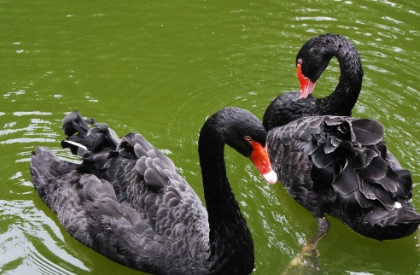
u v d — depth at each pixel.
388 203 6.47
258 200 7.60
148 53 9.70
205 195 6.20
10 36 9.89
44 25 10.12
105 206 6.65
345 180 6.57
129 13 10.44
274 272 6.78
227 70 9.46
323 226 7.20
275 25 10.29
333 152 6.71
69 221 6.87
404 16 10.41
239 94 9.06
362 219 6.66
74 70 9.34
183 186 6.74
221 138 5.76
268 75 9.41
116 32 10.05
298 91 8.83
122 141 6.95
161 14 10.45
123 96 8.95
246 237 6.25
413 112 8.71
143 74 9.33
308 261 6.88
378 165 6.55
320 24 10.28
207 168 6.03
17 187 7.65
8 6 10.49
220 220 6.16
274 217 7.42
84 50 9.70
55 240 7.07
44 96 8.86
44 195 7.19
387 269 6.96
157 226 6.44
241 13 10.53
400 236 6.62
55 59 9.52
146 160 6.67
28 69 9.30
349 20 10.35
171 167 6.97
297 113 8.09
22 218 7.32
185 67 9.49
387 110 8.74
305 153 7.12
